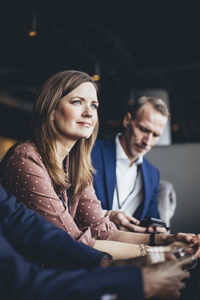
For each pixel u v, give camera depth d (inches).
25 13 204.1
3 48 273.6
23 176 49.0
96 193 80.7
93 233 58.9
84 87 53.4
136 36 272.4
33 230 39.3
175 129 626.5
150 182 86.3
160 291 32.0
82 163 58.0
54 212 48.6
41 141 52.5
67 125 52.5
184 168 111.5
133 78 336.2
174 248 43.6
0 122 407.2
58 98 52.6
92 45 247.6
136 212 85.6
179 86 393.4
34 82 335.6
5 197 40.8
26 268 29.7
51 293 28.3
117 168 84.8
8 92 381.1
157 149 114.2
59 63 294.5
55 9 203.3
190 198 109.8
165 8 226.8
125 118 88.1
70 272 30.1
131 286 29.9
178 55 292.2
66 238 39.9
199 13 233.3
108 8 220.4
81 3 202.8
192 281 40.2
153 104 87.2
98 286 29.3
